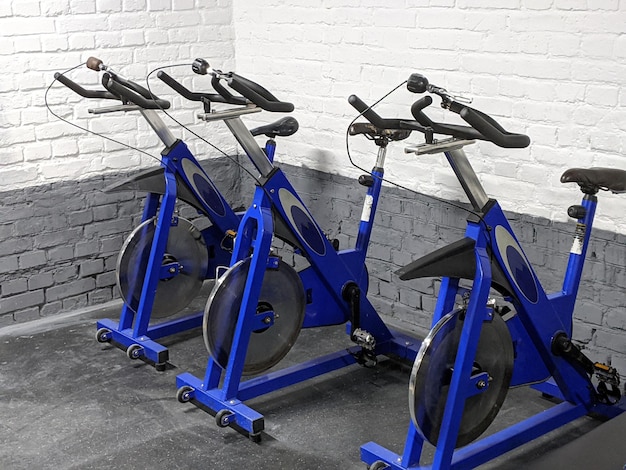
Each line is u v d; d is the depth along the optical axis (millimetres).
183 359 3744
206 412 3236
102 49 4223
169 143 3711
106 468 2855
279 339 3318
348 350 3527
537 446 2953
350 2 3941
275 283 3242
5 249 4086
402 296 4074
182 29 4473
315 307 3443
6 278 4113
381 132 3328
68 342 3953
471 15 3449
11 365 3711
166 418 3195
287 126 3637
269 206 3152
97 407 3299
